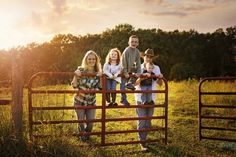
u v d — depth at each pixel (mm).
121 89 9602
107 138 9938
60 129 8609
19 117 7734
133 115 13516
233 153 9047
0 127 7340
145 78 9492
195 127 12023
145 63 9828
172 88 21641
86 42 71125
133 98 17812
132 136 10320
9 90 7895
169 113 14258
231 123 12742
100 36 73438
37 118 8086
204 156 8688
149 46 69438
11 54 7895
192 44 71875
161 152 8891
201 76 64375
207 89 19875
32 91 8062
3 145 7102
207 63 70688
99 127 11125
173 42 72125
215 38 73688
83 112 8867
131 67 9742
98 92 8789
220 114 14188
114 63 9695
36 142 7363
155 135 10711
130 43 9781
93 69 9172
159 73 9773
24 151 7141
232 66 69500
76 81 8844
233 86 20719
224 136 10938
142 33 72125
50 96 9977
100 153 8289
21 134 7426
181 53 70375
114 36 71250
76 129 9680
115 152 8609
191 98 17406
